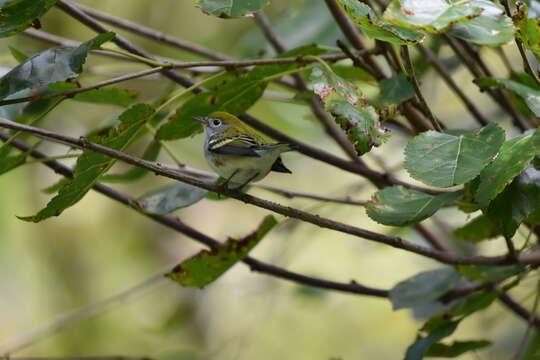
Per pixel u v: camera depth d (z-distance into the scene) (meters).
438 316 7.99
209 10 5.86
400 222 6.47
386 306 18.55
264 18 10.59
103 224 20.44
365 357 18.09
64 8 7.71
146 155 9.09
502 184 5.83
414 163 5.93
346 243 18.52
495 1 6.84
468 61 8.64
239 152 8.11
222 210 20.22
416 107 7.74
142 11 17.73
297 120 15.56
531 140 6.06
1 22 6.22
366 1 6.84
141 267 20.03
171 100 7.06
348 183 18.66
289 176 19.02
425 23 5.37
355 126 6.11
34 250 19.92
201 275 8.26
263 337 17.86
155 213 8.05
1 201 19.27
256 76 7.69
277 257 13.95
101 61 15.66
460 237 9.04
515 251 7.00
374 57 8.49
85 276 19.97
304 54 8.27
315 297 13.51
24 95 8.26
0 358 10.81
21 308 19.30
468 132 6.45
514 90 7.07
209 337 16.86
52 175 19.50
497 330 13.70
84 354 18.47
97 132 9.01
